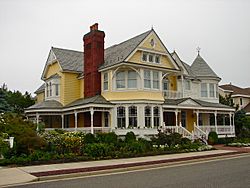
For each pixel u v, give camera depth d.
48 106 32.59
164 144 24.36
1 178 12.02
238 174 12.75
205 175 12.61
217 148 27.53
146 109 29.08
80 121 33.09
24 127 19.47
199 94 37.34
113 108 29.03
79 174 13.13
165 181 11.23
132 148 20.89
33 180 11.78
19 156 16.88
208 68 38.88
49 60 37.53
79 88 35.16
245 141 32.44
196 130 32.19
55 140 19.05
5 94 40.84
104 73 30.88
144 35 30.61
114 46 36.00
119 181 11.45
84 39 33.34
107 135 24.61
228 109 36.31
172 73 33.09
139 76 29.39
